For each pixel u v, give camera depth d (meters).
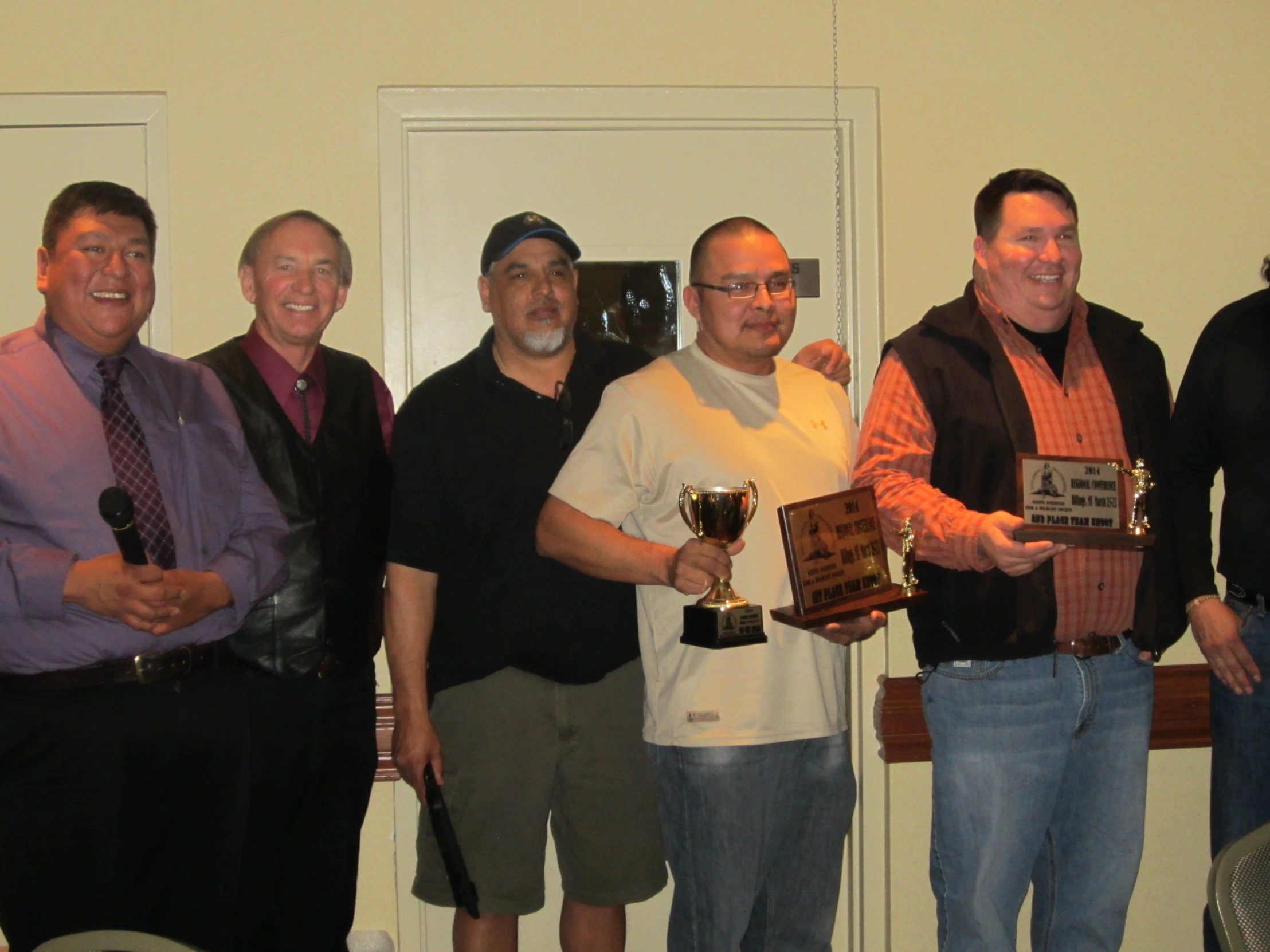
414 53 2.42
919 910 2.60
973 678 1.89
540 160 2.47
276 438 2.02
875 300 2.53
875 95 2.51
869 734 2.57
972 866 1.90
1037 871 2.11
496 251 2.09
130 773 1.78
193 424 1.93
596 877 2.09
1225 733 2.14
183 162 2.38
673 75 2.47
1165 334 2.59
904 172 2.53
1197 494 2.14
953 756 1.92
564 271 2.09
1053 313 1.90
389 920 2.48
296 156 2.40
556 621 2.03
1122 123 2.57
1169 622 1.95
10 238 2.37
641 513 1.95
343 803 2.07
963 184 2.54
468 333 2.47
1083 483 1.83
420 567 2.06
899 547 1.94
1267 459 2.04
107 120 2.37
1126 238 2.58
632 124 2.48
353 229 2.42
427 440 2.08
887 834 2.57
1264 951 1.13
